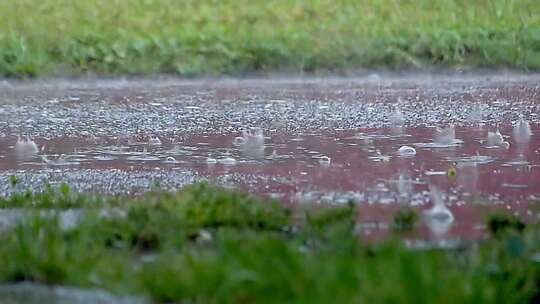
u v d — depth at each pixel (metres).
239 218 14.95
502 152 24.09
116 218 14.76
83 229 13.85
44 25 48.50
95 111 33.62
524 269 11.93
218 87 40.44
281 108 33.50
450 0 53.25
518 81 41.28
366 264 11.25
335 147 25.23
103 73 43.91
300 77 43.53
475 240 14.23
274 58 44.78
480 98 35.59
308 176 21.16
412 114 31.52
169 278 11.52
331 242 12.87
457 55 45.25
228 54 44.69
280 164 22.84
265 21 50.50
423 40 46.06
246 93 38.25
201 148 25.61
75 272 12.09
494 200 18.22
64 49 45.00
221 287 11.08
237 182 20.59
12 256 12.55
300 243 13.22
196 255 12.38
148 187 20.33
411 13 51.53
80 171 22.53
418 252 11.84
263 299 10.81
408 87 39.59
